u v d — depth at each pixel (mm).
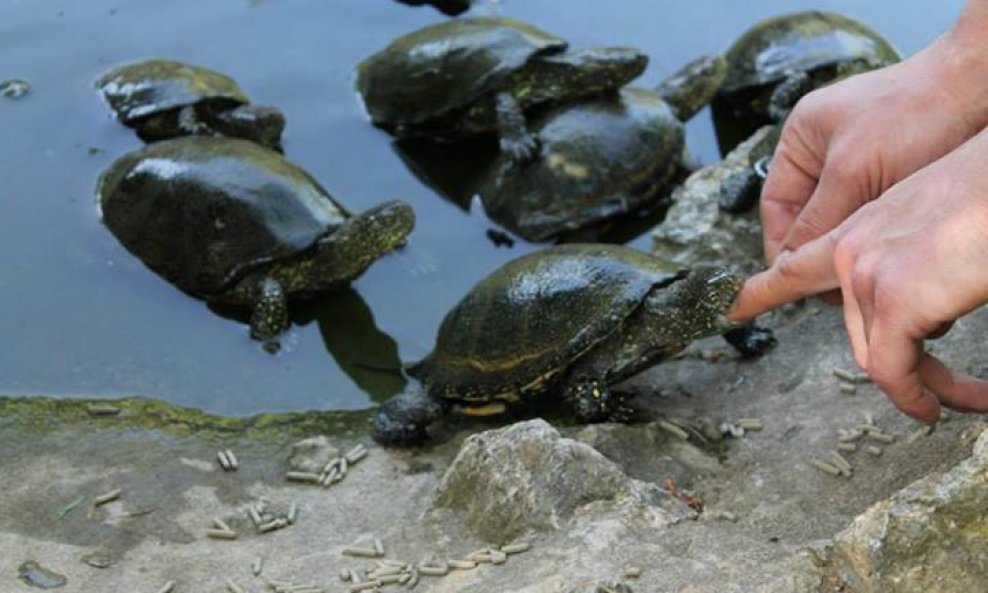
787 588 1113
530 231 1638
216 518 1360
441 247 1639
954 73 1245
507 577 1234
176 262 1585
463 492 1304
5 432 1439
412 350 1548
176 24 1834
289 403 1497
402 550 1291
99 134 1714
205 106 1729
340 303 1593
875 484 1301
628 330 1427
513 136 1680
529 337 1427
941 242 1013
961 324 1374
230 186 1592
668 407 1425
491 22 1771
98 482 1390
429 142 1747
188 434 1450
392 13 1858
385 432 1427
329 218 1600
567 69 1722
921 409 1141
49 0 1856
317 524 1354
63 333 1539
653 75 1793
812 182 1312
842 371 1397
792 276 1211
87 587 1299
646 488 1280
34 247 1605
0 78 1760
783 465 1336
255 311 1558
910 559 1035
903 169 1253
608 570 1220
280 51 1811
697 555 1226
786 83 1744
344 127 1743
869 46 1768
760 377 1431
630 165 1664
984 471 1032
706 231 1568
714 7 1874
